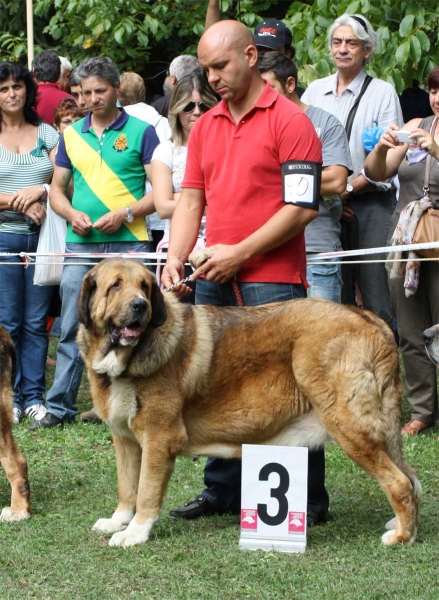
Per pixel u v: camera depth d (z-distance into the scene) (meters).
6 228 11.01
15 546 6.61
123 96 13.04
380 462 6.52
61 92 14.03
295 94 9.02
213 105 9.55
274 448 6.56
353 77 10.91
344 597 5.61
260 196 7.02
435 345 7.95
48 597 5.71
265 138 6.91
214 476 7.45
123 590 5.82
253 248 6.86
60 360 10.62
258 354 6.68
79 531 6.95
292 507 6.54
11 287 11.05
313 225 9.31
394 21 13.76
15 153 11.15
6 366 7.54
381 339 6.60
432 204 9.64
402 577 5.93
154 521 6.71
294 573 6.04
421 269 9.85
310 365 6.52
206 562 6.25
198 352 6.67
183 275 7.38
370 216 10.88
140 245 10.53
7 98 11.05
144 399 6.54
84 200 10.46
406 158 9.88
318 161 6.91
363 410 6.46
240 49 6.82
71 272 10.41
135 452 7.02
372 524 7.18
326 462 8.92
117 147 10.41
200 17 19.61
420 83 13.73
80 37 19.97
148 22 19.08
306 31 13.98
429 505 7.62
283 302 6.84
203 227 9.50
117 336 6.36
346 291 11.27
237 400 6.72
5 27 21.67
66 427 10.55
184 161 9.70
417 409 10.27
